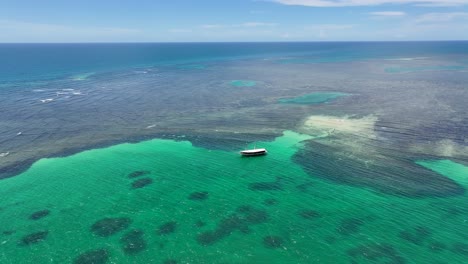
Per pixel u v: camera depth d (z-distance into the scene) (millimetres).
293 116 77875
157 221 39094
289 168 51594
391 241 34781
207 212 40750
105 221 39156
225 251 33969
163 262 32656
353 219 38594
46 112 83250
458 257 32250
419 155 54219
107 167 53188
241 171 51219
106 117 79562
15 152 58688
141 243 35344
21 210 41375
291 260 32625
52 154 58000
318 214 39781
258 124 72750
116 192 45531
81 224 38594
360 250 33656
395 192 43719
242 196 44188
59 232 37219
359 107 83938
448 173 48156
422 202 41312
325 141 61531
